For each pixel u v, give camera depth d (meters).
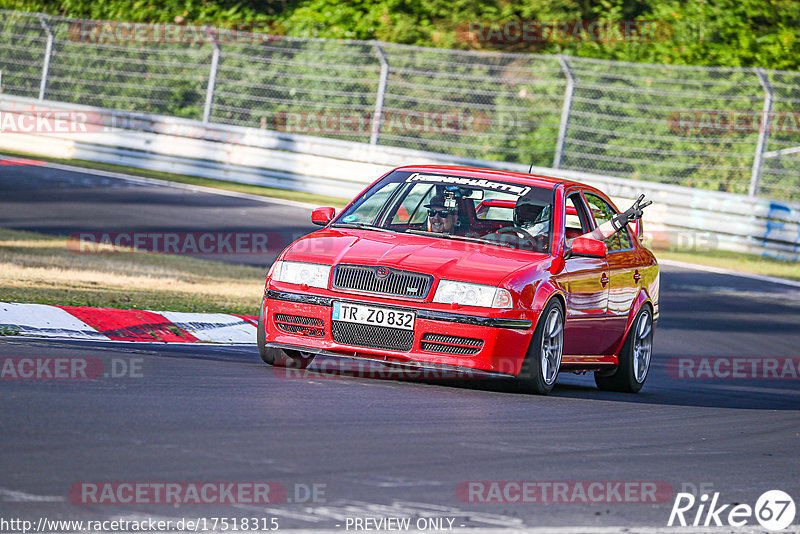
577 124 83.88
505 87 87.06
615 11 99.12
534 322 27.75
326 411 22.64
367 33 99.94
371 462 18.55
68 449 17.44
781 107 83.44
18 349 26.89
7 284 38.91
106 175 79.50
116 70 94.88
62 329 32.03
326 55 90.81
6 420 18.95
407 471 18.17
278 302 28.20
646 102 84.00
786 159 80.38
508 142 86.25
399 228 30.64
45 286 39.66
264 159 82.50
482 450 20.39
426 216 31.61
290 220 68.81
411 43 99.44
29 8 105.88
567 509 16.86
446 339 27.00
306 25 100.25
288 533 14.49
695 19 98.06
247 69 91.25
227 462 17.59
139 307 37.34
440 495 16.89
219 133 83.56
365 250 28.39
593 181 76.88
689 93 83.12
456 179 32.09
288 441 19.47
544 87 86.69
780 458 22.67
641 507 17.42
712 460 21.78
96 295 38.94
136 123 84.94
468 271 27.55
